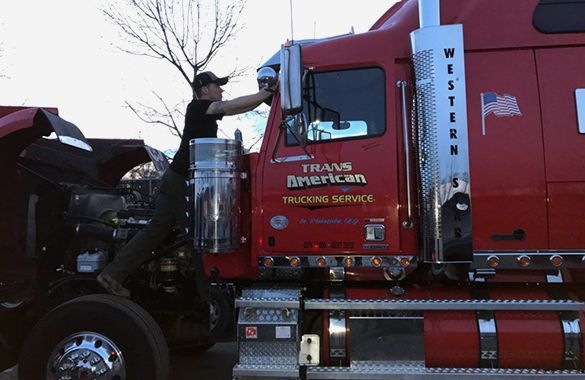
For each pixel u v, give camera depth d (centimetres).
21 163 454
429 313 358
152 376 364
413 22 383
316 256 366
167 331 439
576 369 346
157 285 447
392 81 374
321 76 385
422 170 349
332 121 378
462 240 340
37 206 454
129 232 453
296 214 370
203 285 409
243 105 395
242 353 356
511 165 350
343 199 365
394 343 355
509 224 348
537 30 363
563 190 347
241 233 387
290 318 355
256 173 379
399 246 359
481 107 357
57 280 436
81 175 537
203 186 372
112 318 367
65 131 398
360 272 375
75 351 365
